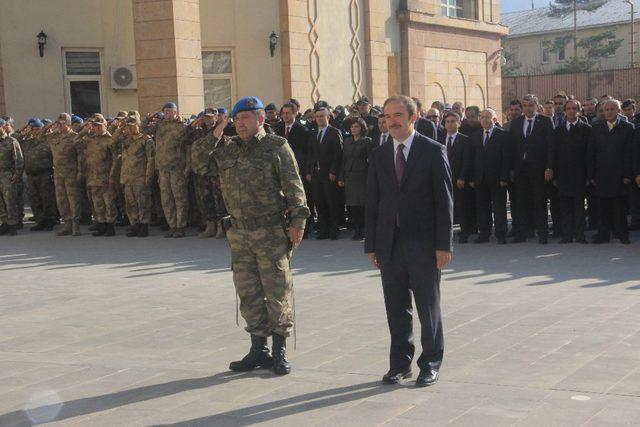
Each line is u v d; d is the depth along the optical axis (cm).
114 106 2017
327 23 2152
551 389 552
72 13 1975
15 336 775
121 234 1529
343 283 975
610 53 6525
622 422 484
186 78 1803
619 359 619
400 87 2559
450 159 1311
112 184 1482
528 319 760
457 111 1523
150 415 536
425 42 2622
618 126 1216
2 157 1537
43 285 1030
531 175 1252
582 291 882
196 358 676
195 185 1447
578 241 1255
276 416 523
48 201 1633
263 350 638
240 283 634
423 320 576
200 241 1387
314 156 1376
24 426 525
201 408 545
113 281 1039
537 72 6994
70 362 675
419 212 574
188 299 914
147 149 1452
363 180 1330
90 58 2003
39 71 1958
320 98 2134
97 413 544
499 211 1277
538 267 1046
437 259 572
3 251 1342
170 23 1773
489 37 2948
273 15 2042
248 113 612
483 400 535
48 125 1639
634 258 1096
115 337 756
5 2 1927
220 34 2014
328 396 559
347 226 1523
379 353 666
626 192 1223
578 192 1237
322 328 757
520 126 1270
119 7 1997
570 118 1236
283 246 624
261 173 615
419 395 552
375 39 2292
